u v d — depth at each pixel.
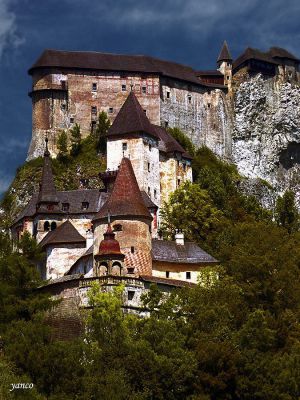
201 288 128.38
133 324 114.88
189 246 148.00
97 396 102.00
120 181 145.75
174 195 191.50
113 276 128.00
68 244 161.38
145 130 193.12
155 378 106.75
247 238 163.75
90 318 117.44
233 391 108.88
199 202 189.00
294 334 121.25
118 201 143.12
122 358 108.44
